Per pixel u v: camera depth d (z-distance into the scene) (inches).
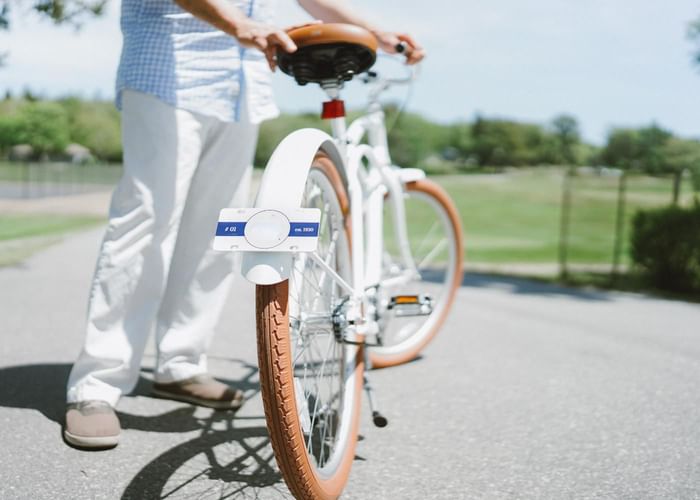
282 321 57.8
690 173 307.0
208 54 82.2
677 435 90.8
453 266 133.0
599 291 262.1
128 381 83.8
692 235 268.5
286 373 57.1
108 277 81.0
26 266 248.8
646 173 313.3
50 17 165.9
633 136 1561.3
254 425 88.8
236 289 219.1
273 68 74.5
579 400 105.3
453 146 2652.6
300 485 59.3
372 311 86.0
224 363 119.7
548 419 96.0
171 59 80.0
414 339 127.3
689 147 408.5
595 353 138.5
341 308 74.8
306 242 58.1
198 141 83.7
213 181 88.8
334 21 95.3
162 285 84.3
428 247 319.0
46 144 2470.5
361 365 82.7
